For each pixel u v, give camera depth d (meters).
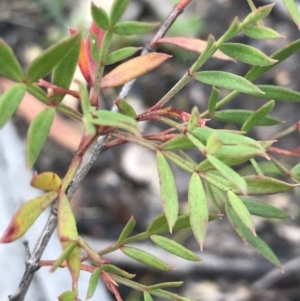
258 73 0.26
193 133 0.22
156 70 0.77
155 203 0.64
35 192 0.55
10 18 0.81
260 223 0.64
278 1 0.83
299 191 0.66
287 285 0.57
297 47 0.25
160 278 0.56
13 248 0.47
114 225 0.62
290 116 0.72
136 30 0.22
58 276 0.48
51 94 0.21
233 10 0.87
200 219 0.22
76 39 0.20
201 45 0.28
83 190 0.65
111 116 0.20
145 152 0.69
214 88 0.26
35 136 0.21
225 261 0.57
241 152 0.21
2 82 0.61
